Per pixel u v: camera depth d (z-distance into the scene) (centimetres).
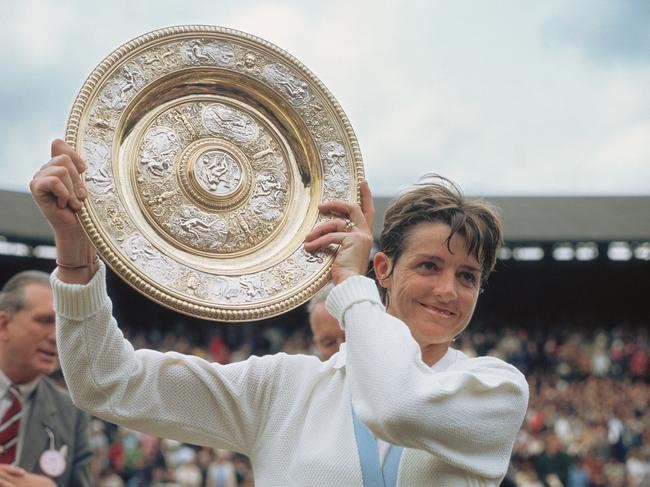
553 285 3547
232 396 284
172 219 284
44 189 253
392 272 293
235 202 292
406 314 285
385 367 255
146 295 269
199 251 286
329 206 295
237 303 279
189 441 286
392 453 271
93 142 272
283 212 300
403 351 258
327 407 279
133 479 1558
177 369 283
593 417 2078
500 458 268
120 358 273
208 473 1552
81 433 464
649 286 3512
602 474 1784
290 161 305
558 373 2783
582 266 3538
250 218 295
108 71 277
